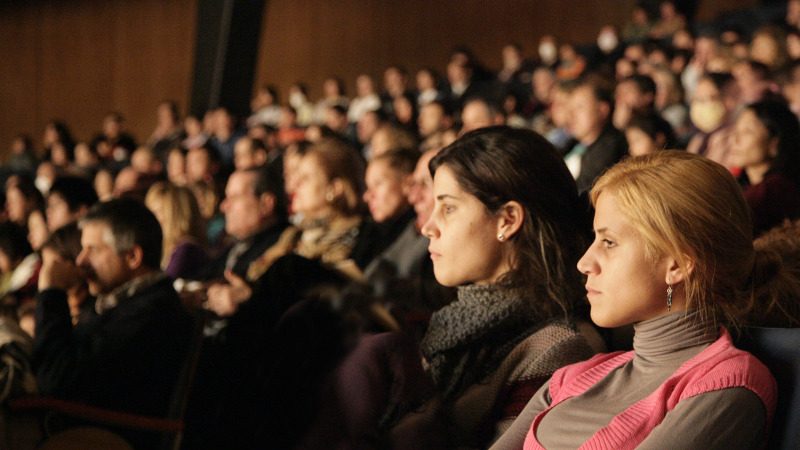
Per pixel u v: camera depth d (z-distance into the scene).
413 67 14.13
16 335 2.71
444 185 1.90
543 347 1.79
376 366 1.67
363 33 14.27
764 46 6.14
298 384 1.68
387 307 1.92
